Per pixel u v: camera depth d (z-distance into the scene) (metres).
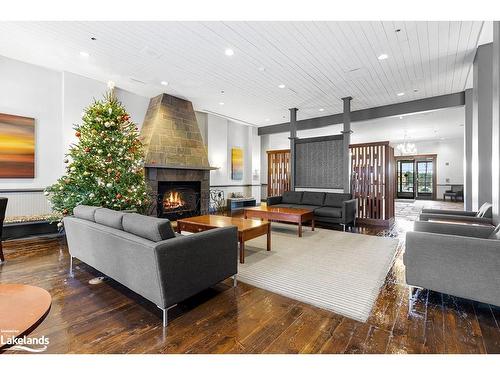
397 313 2.07
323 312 2.10
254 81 5.14
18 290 1.52
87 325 1.91
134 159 4.52
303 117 8.11
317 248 3.93
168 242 1.95
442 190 12.37
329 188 6.46
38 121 4.77
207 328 1.88
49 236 4.52
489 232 2.53
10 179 4.50
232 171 8.86
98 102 4.41
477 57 3.89
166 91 5.78
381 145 5.88
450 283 2.09
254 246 4.04
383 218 5.87
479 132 3.88
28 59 4.29
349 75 4.85
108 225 2.52
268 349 1.65
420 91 5.72
